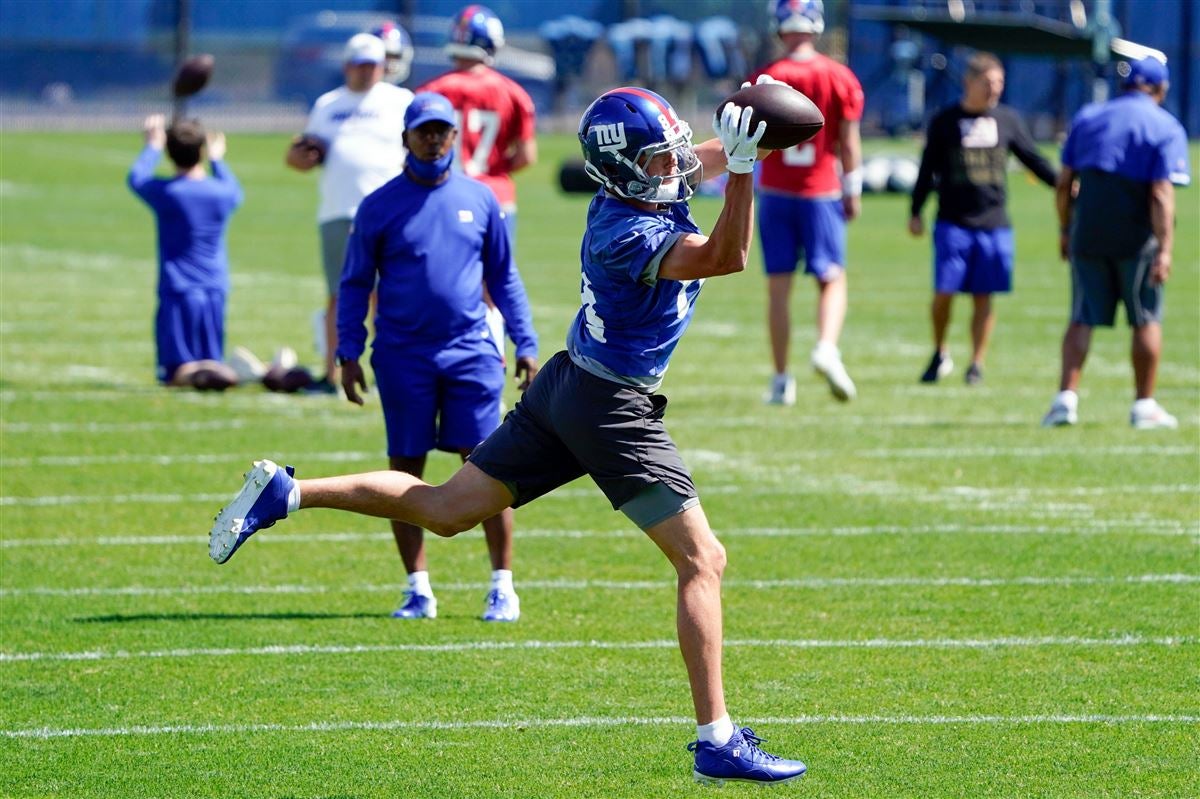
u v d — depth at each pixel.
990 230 53.00
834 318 48.34
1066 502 37.12
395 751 22.02
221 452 42.59
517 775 21.11
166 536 34.28
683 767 21.39
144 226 107.31
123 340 62.50
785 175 48.16
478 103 43.78
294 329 65.50
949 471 40.44
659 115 19.70
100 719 23.30
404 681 25.00
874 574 31.22
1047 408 49.38
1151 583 30.44
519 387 29.12
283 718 23.33
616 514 36.94
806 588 30.28
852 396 49.19
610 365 20.22
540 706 23.84
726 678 25.09
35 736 22.59
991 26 97.69
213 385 51.69
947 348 62.38
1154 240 44.56
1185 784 20.75
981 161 52.75
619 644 26.95
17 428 45.53
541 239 102.06
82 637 27.25
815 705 23.84
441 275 28.38
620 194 19.97
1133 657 26.06
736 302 77.19
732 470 40.69
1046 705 23.83
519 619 28.47
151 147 52.81
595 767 21.39
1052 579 30.78
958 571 31.39
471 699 24.17
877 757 21.72
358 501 21.50
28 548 33.19
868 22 187.62
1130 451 42.59
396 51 49.97
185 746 22.22
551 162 165.88
